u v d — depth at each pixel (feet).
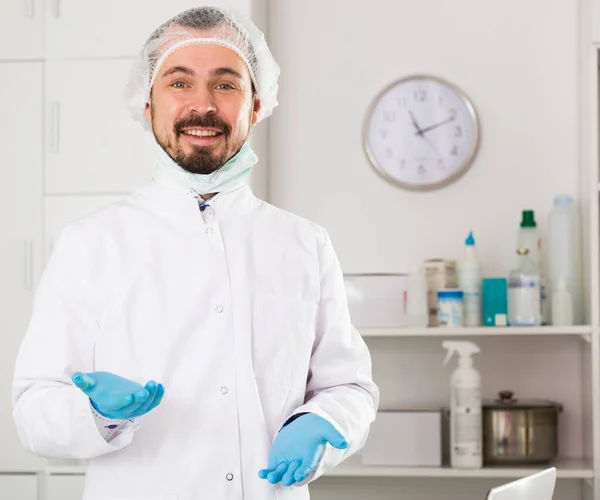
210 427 4.77
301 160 9.68
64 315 4.83
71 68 8.71
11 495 8.60
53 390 4.58
